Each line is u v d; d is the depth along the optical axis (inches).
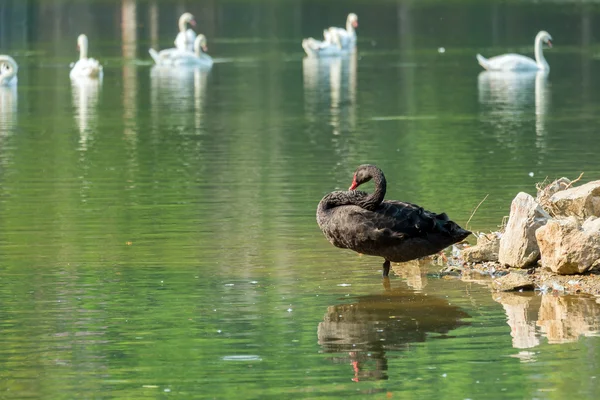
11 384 391.5
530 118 1144.8
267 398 377.7
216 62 1957.4
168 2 3233.3
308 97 1391.5
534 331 442.3
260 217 668.7
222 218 666.8
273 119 1170.0
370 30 2596.0
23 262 561.0
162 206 706.8
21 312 474.3
